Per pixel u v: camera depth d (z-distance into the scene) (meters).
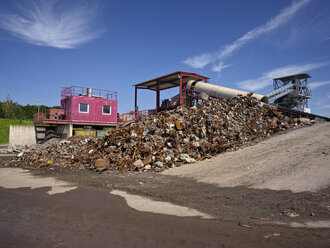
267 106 22.06
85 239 4.41
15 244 4.21
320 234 4.34
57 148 19.45
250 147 14.08
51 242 4.28
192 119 16.77
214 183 8.95
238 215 5.66
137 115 31.48
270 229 4.72
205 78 32.69
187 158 13.02
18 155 18.39
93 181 10.34
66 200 7.32
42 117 27.81
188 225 5.10
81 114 27.75
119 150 14.47
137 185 9.26
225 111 19.44
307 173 7.96
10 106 55.91
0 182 10.40
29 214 5.97
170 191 8.19
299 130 16.23
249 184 8.23
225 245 4.07
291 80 60.50
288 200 6.32
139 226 5.08
